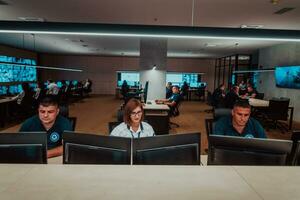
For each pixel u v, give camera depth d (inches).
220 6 165.3
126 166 48.9
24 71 508.7
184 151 52.2
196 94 573.0
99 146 50.6
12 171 45.7
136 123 88.4
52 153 78.4
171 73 609.3
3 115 255.3
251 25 219.8
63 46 429.4
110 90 622.8
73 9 182.2
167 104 242.5
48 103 83.8
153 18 202.1
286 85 318.7
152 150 50.5
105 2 163.6
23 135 50.1
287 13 179.6
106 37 316.2
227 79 546.6
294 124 287.3
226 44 352.5
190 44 358.3
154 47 289.9
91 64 614.5
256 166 51.3
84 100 497.4
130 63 613.3
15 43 396.8
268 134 237.1
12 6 176.7
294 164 54.5
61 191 38.3
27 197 36.3
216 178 44.6
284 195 38.9
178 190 39.5
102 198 36.4
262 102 284.4
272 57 365.7
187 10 177.0
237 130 93.1
